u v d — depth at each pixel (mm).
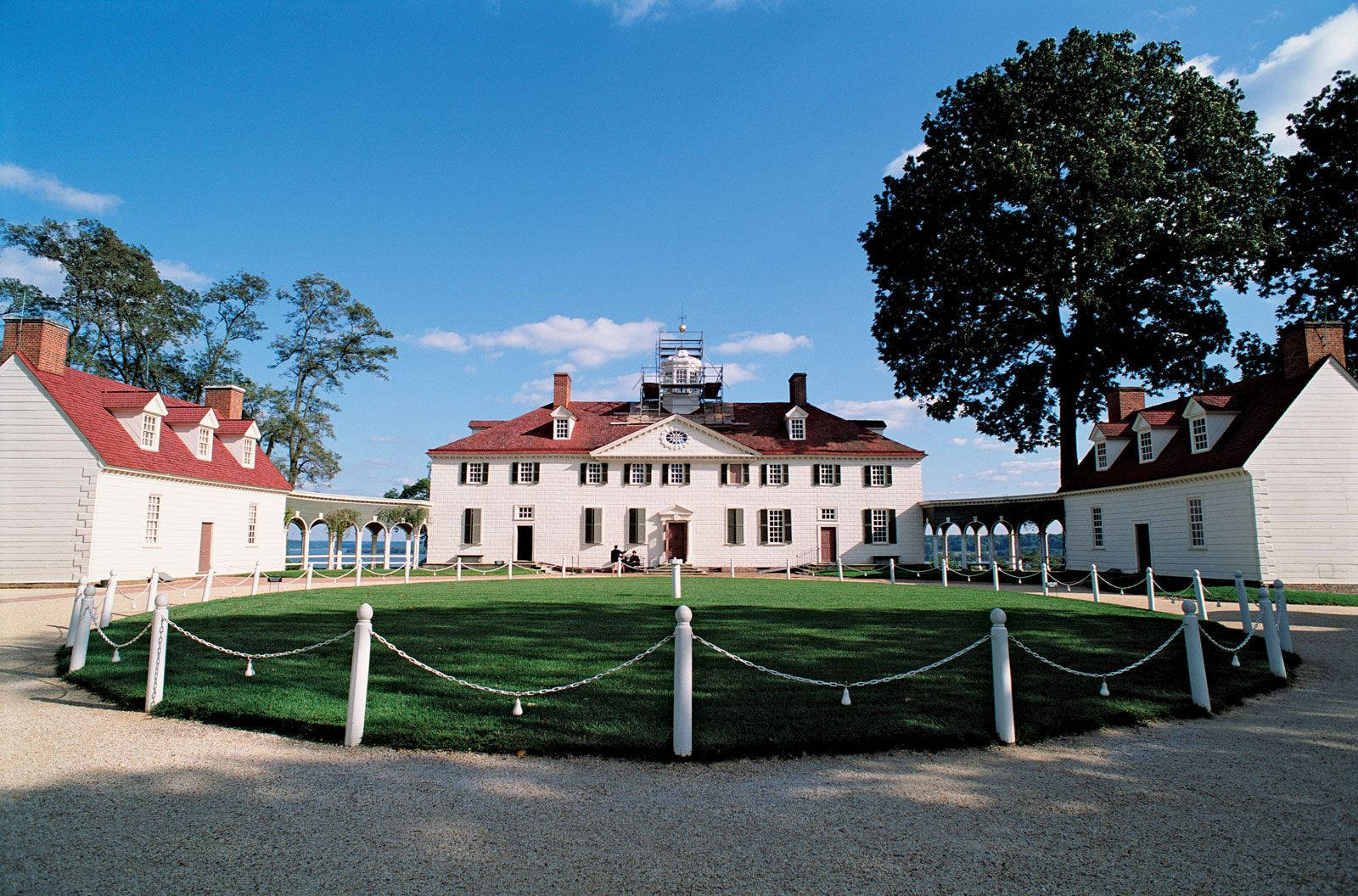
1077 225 32875
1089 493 34156
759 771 6570
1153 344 34312
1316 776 6555
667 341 52000
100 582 24281
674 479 44438
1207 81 33906
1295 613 18844
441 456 44250
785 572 40469
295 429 47844
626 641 11555
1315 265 35719
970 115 36031
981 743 7355
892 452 44781
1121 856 4926
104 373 41000
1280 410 25250
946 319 37062
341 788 6125
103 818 5496
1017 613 15844
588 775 6465
